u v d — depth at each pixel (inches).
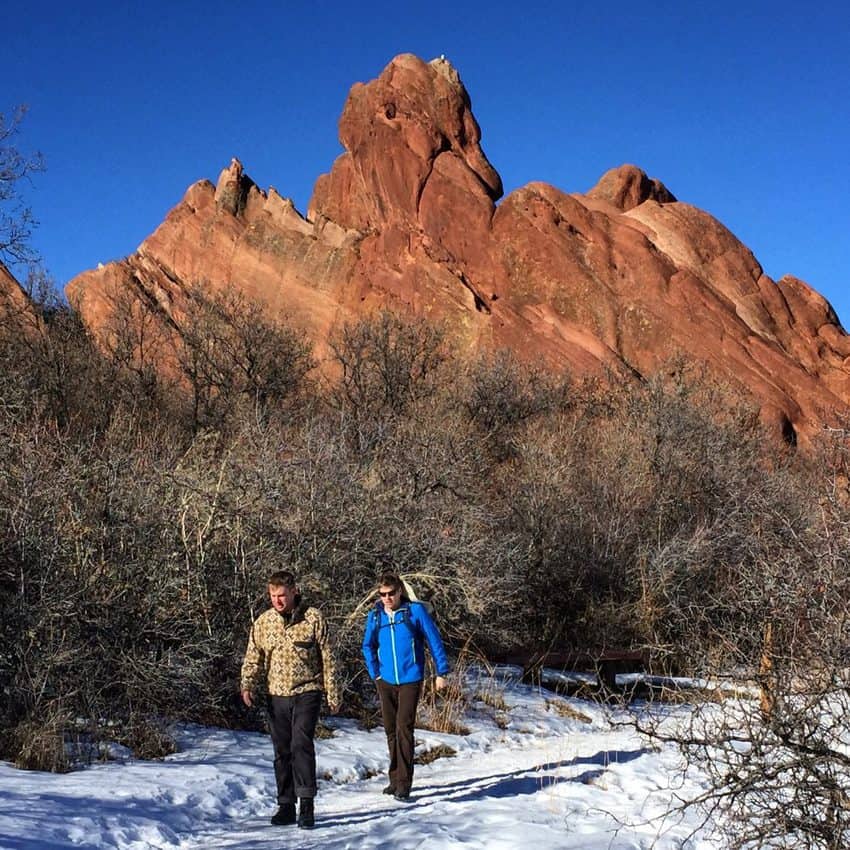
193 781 305.4
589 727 518.9
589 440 1080.8
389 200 2274.9
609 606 768.9
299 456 551.2
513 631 668.1
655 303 1968.5
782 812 209.2
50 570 389.1
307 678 280.1
